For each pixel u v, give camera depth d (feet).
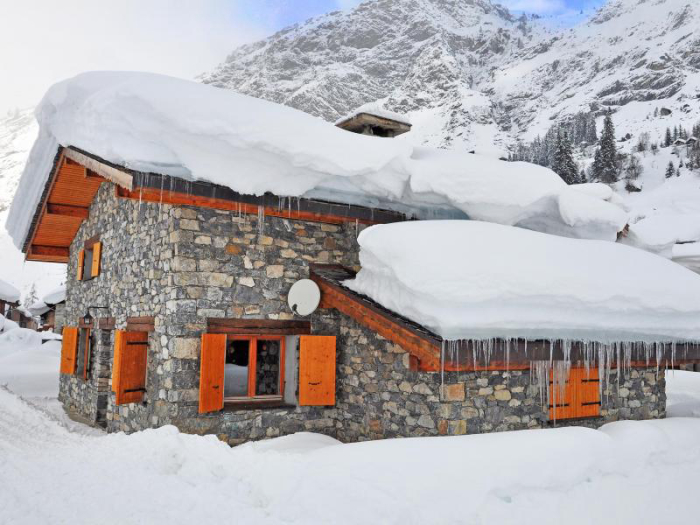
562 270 22.40
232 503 15.37
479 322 19.42
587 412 24.20
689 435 21.72
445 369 19.57
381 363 23.90
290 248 26.27
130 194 23.61
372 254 23.43
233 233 24.73
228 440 23.80
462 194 26.94
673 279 25.57
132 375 25.09
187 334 23.20
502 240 23.84
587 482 17.53
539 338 20.97
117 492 16.30
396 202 27.89
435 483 15.44
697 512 17.60
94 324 33.76
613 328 22.22
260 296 25.18
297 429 25.58
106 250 32.76
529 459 17.28
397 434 22.53
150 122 21.18
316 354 25.64
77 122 25.31
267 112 23.70
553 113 540.52
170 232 23.91
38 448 23.27
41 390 46.68
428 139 502.38
